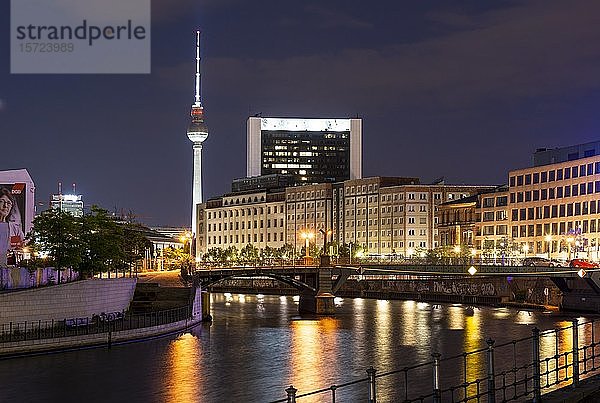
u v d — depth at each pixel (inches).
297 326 5078.7
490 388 1494.8
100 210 4562.0
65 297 3737.7
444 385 2817.4
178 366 3339.1
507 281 7480.3
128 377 3065.9
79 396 2738.7
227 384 3006.9
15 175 5871.1
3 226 4242.1
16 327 3469.5
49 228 4281.5
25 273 3905.0
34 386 2856.8
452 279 7672.2
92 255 4478.3
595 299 6304.1
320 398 2701.8
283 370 3334.2
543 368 2992.1
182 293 5191.9
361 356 3750.0
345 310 6609.3
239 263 7564.0
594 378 1711.4
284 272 6215.6
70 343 3496.6
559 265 6820.9
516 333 4662.9
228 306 7140.8
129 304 4601.4
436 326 5128.0
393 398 2642.7
